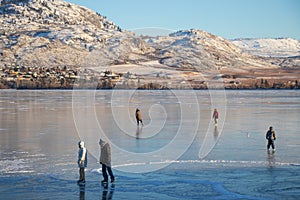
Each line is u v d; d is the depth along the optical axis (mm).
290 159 15086
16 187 11422
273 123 27828
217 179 12211
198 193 10836
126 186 11555
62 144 18359
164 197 10531
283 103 52688
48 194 10789
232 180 12133
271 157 15453
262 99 64188
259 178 12328
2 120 29531
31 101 56531
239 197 10492
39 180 12156
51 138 20219
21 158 15219
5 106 45688
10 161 14680
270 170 13336
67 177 12531
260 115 34562
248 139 20172
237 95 82938
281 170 13328
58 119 30094
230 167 13797
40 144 18375
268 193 10805
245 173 12961
